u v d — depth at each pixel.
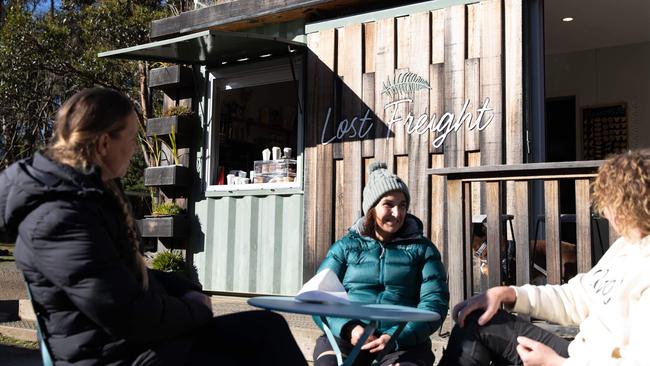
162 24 7.72
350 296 3.27
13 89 13.74
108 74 14.14
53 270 2.08
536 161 5.80
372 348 2.97
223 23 7.21
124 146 2.33
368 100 6.50
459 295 4.21
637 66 8.97
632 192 2.27
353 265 3.32
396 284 3.25
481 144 5.84
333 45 6.74
